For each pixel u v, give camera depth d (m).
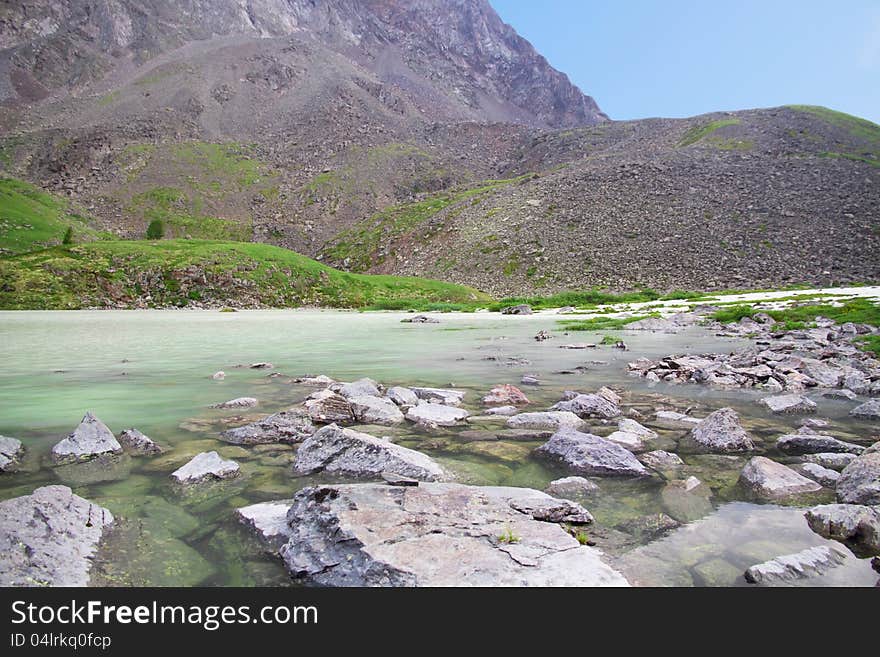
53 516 4.72
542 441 8.18
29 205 137.75
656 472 6.76
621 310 56.12
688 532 4.91
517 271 101.25
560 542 4.35
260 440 8.22
